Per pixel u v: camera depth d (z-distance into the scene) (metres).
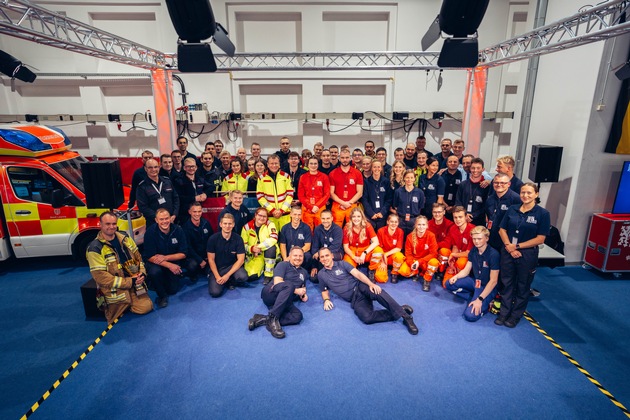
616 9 3.69
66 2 7.68
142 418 2.91
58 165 5.49
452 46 4.34
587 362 3.55
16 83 8.15
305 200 5.83
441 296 4.82
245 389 3.20
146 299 4.44
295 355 3.65
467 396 3.11
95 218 5.46
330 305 4.49
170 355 3.66
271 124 8.62
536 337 3.93
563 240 5.84
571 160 5.70
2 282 5.25
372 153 7.25
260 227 5.13
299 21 8.09
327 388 3.21
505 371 3.41
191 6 4.05
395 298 4.77
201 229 5.21
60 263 5.91
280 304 4.05
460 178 6.14
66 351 3.74
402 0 7.85
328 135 8.73
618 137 5.26
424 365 3.49
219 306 4.59
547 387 3.22
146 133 8.54
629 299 4.74
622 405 3.02
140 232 5.70
